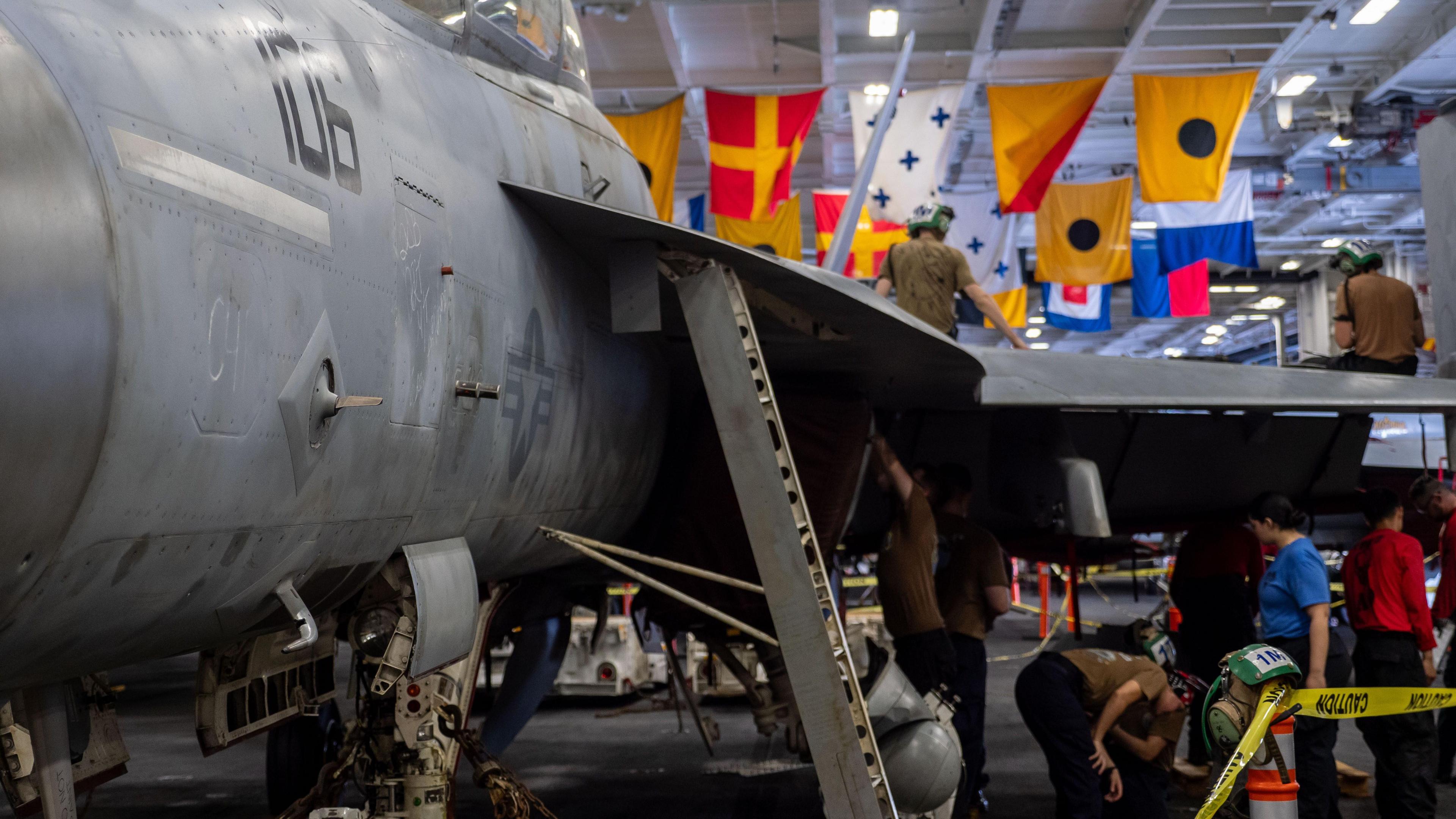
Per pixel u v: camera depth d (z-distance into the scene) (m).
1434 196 8.34
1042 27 17.22
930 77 18.36
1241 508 7.55
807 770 7.38
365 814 3.14
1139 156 15.55
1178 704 4.89
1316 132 20.50
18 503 1.42
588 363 3.63
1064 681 4.77
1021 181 15.39
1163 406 5.46
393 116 2.56
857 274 17.61
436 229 2.63
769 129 15.73
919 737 4.48
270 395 1.93
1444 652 7.25
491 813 6.34
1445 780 6.70
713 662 9.96
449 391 2.67
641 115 15.69
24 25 1.52
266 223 1.94
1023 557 9.55
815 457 4.97
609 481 4.03
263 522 2.02
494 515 3.17
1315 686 5.16
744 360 3.42
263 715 3.38
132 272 1.56
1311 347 29.94
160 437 1.65
